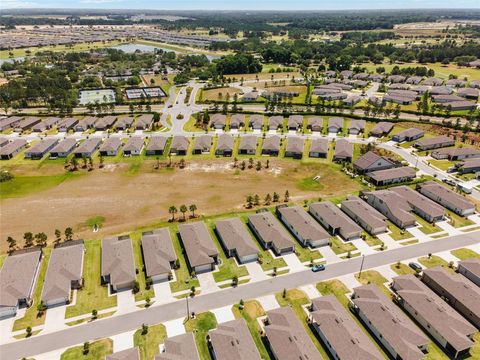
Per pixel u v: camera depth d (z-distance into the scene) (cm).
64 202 10531
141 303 6819
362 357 5384
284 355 5481
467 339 5781
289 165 12838
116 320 6462
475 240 8625
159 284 7281
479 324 6288
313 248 8331
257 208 10038
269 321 6191
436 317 6147
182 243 8481
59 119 17300
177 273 7575
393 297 6919
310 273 7556
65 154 13600
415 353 5484
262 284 7262
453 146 14200
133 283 7162
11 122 16812
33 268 7450
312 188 11256
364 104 19162
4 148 13675
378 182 11181
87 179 11931
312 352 5556
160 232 8625
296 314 6544
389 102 19488
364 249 8300
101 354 5816
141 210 10075
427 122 16288
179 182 11706
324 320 6078
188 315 6519
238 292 7062
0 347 5969
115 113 18012
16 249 8319
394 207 9506
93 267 7756
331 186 11344
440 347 5925
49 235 8919
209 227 9131
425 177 11731
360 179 11656
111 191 11162
